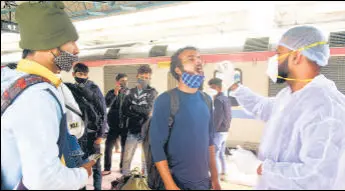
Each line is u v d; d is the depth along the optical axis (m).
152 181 1.32
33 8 1.09
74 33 1.17
